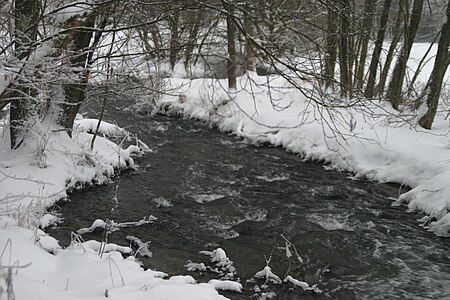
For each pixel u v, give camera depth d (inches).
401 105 569.3
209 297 200.4
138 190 395.9
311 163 497.0
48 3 319.9
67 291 189.0
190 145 541.3
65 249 251.4
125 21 355.3
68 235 302.8
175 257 286.4
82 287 197.5
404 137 478.3
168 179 429.1
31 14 275.1
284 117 577.9
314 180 447.2
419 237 339.0
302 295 255.3
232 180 439.5
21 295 173.5
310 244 319.3
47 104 374.0
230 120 605.0
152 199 379.2
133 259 263.0
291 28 261.0
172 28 364.2
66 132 405.1
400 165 438.3
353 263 298.0
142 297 189.5
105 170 407.5
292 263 291.1
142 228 325.4
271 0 275.6
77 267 218.7
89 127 506.0
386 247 322.3
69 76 220.8
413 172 425.1
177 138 564.4
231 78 645.9
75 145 408.2
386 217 370.6
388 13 554.3
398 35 575.8
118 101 674.8
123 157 442.9
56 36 228.1
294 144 530.9
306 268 286.8
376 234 341.1
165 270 267.0
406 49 539.2
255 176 453.1
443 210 354.9
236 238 321.7
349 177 455.5
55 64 219.5
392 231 346.6
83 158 398.0
